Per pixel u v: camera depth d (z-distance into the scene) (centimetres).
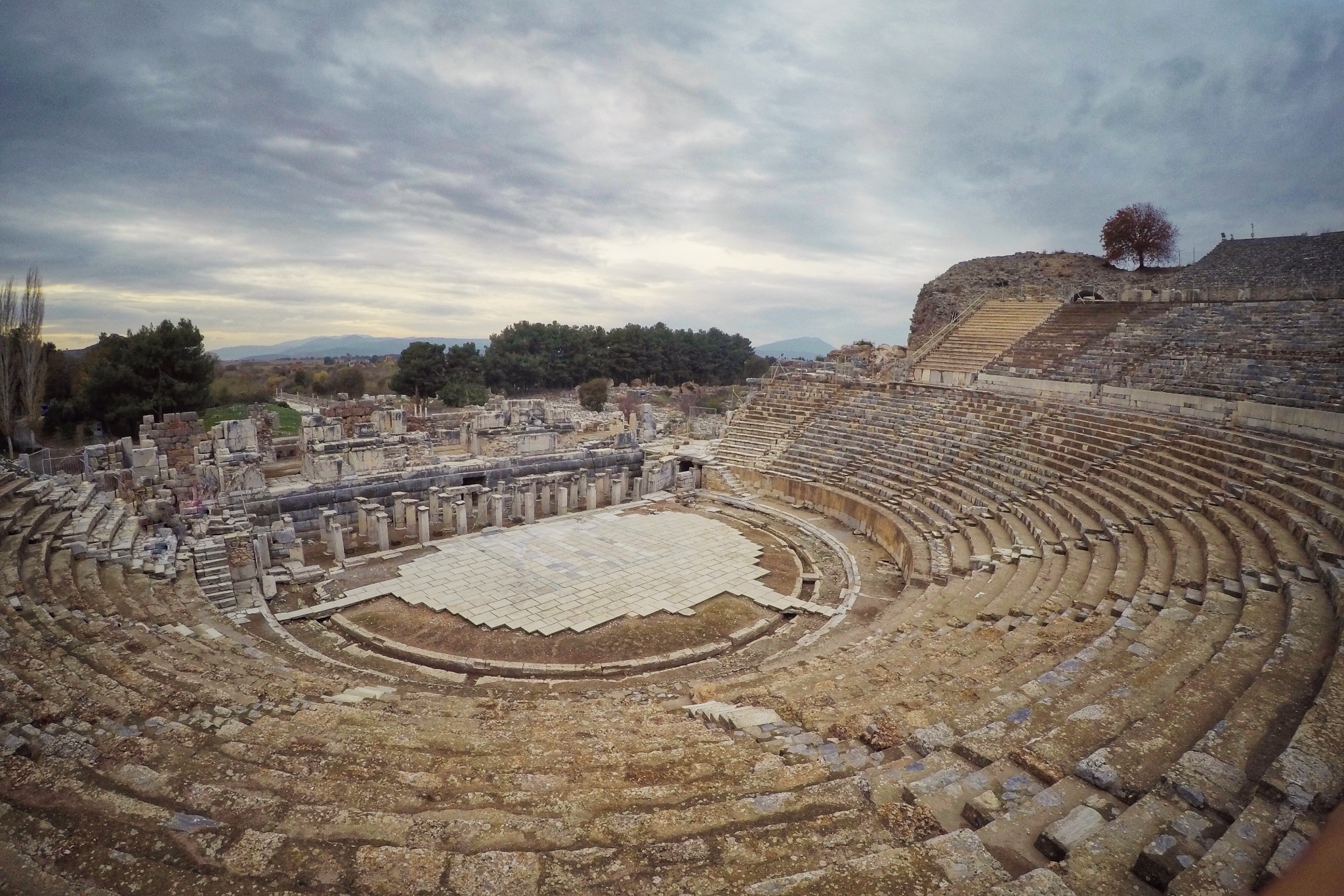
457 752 920
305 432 2952
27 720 852
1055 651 1148
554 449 3556
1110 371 3331
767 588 2322
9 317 4031
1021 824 620
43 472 3067
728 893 547
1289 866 444
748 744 920
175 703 1011
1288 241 4894
